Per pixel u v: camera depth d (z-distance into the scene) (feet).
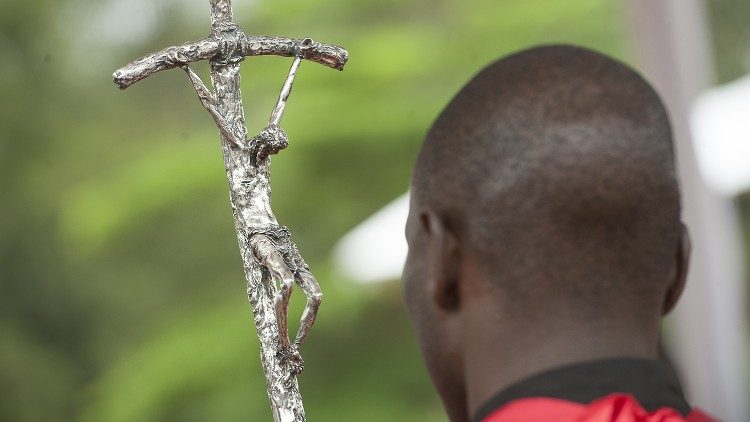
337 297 89.81
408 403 93.56
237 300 101.76
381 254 77.87
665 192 10.13
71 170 133.59
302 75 96.53
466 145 10.27
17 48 137.39
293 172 95.96
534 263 10.05
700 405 49.55
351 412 92.07
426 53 96.17
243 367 95.45
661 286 10.34
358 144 94.22
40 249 130.31
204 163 102.83
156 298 123.34
